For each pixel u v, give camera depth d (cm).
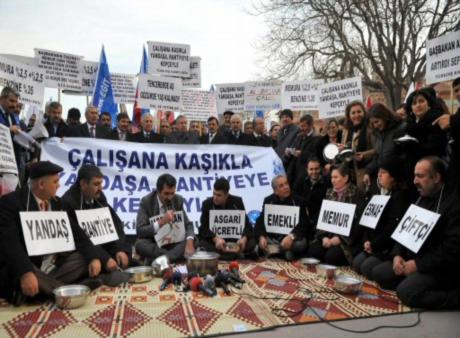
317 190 661
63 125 838
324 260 609
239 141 934
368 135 653
